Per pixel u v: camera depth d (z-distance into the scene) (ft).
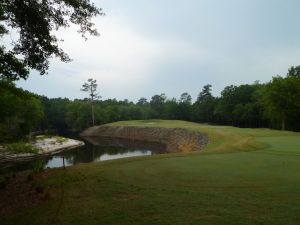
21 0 35.24
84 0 38.27
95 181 40.88
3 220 29.45
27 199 35.42
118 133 263.90
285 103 194.08
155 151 153.38
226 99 295.28
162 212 27.86
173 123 274.36
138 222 25.88
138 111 400.26
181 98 485.56
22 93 54.70
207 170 46.11
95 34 40.83
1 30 41.78
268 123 263.90
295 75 245.24
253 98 276.00
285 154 65.10
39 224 27.37
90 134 288.30
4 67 40.73
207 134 145.89
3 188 41.34
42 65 41.68
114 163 53.93
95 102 380.37
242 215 26.23
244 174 42.75
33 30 37.91
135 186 37.32
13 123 136.05
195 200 30.91
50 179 43.50
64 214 29.19
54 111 373.20
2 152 114.83
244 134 126.31
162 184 37.93
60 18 38.45
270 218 25.36
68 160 119.24
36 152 123.95
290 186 35.58
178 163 53.01
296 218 25.27
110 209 29.55
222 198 31.27
